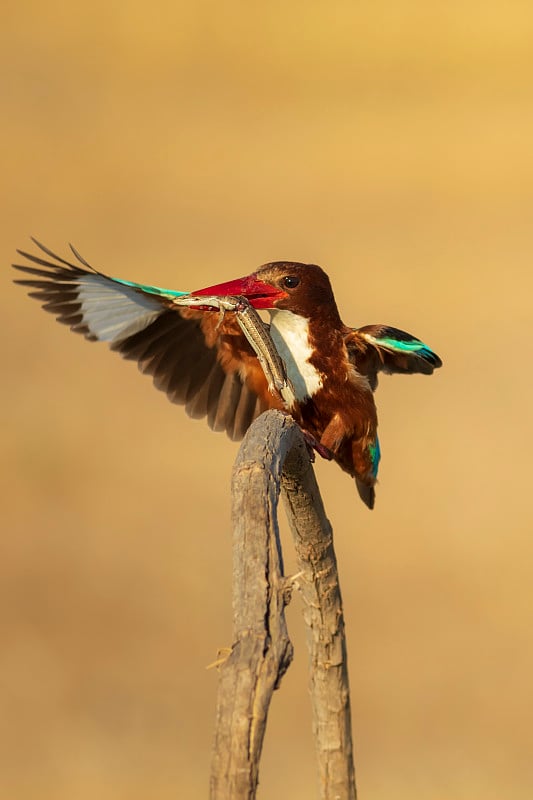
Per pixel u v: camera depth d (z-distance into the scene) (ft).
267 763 30.07
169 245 75.77
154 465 45.44
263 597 9.53
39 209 88.38
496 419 48.14
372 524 40.75
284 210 84.23
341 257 70.28
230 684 8.63
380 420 48.01
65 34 161.07
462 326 57.31
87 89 134.92
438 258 69.21
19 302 64.54
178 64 146.20
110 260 72.18
